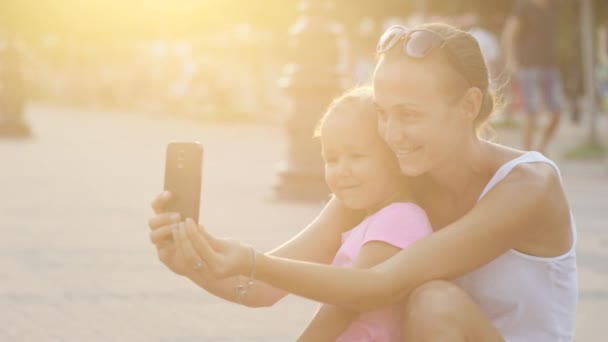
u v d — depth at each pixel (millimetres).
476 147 2834
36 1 40469
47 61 43312
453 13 29625
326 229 3131
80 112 33656
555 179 2838
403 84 2680
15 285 5852
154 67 35656
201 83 28625
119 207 9445
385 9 27125
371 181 2896
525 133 12852
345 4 25438
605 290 6047
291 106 10211
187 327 4988
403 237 2832
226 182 11875
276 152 17016
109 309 5324
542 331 2887
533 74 12695
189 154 2600
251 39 29422
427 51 2662
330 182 2965
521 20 12547
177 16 34188
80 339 4684
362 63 24688
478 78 2742
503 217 2738
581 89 30734
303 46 10062
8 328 4859
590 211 9555
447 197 2941
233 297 2992
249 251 2588
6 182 11445
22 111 19578
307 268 2652
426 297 2631
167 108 32562
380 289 2684
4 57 19281
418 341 2629
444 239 2725
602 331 5027
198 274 2670
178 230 2533
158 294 5723
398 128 2719
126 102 37562
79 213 8961
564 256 2873
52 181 11695
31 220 8453
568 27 29344
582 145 15297
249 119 28188
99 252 7004
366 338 2902
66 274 6207
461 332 2602
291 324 5137
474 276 2871
